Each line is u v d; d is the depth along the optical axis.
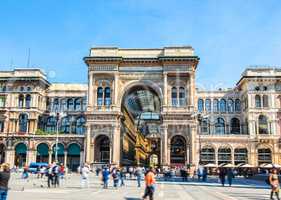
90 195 29.59
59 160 92.50
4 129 95.88
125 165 90.62
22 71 99.00
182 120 77.50
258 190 39.12
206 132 107.06
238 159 93.19
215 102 109.38
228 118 107.19
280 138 92.88
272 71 97.88
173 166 75.31
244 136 93.88
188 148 76.06
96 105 80.06
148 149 137.38
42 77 99.69
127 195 30.41
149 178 22.47
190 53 80.81
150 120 127.19
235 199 27.88
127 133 94.75
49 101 107.94
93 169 76.06
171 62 79.88
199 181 58.09
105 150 80.88
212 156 93.56
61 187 38.69
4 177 16.03
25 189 34.47
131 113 101.25
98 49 83.00
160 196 30.36
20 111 96.88
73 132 105.19
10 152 93.50
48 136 93.38
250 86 97.88
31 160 92.44
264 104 97.06
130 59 80.81
